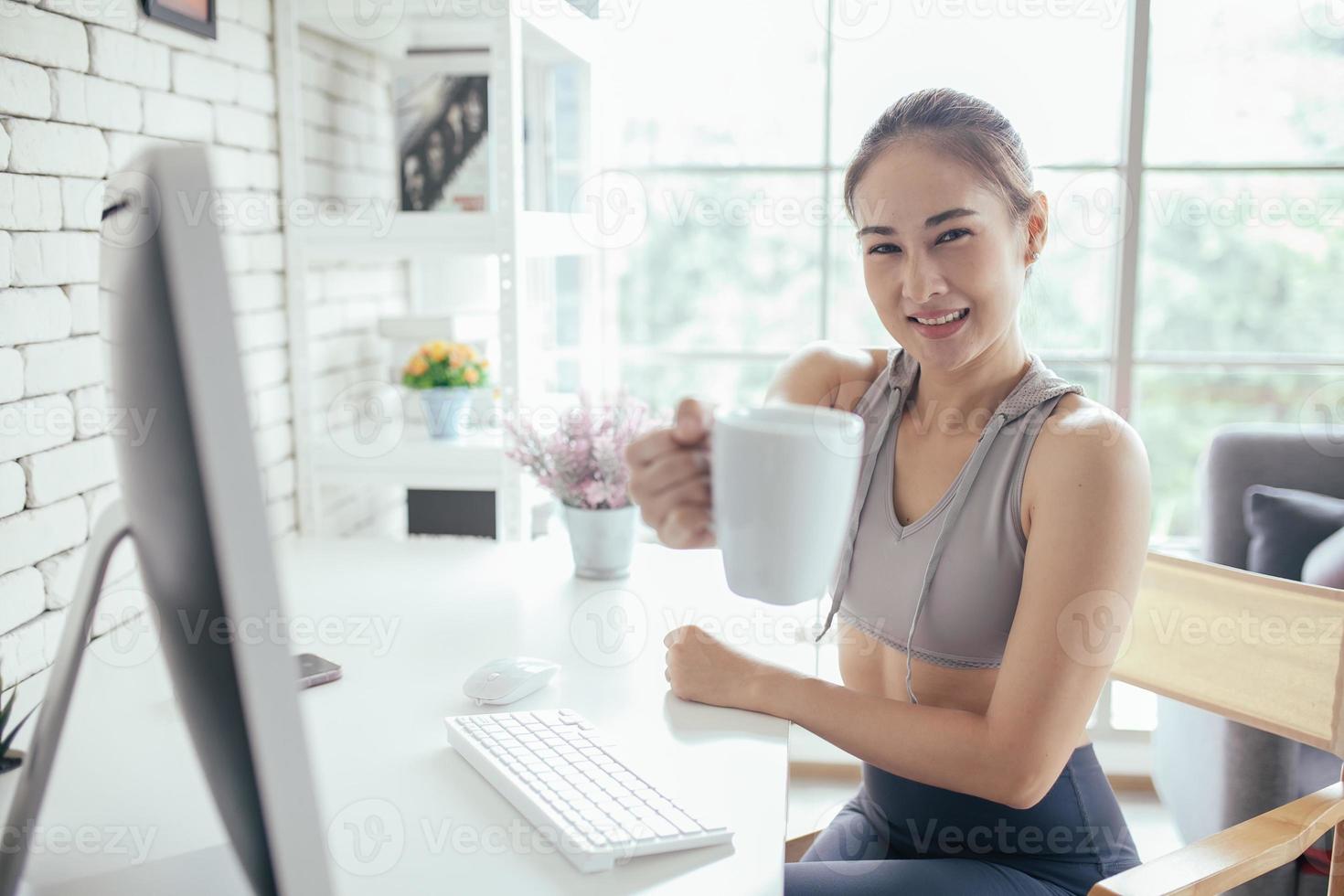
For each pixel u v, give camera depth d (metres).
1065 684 0.90
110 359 0.59
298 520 1.76
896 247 0.97
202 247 0.42
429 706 1.02
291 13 1.65
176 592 0.53
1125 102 2.19
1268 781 1.47
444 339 1.88
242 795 0.49
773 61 2.38
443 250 1.68
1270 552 1.70
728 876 0.71
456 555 1.56
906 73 2.32
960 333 0.96
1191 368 2.37
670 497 0.90
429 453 1.73
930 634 1.03
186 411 0.43
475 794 0.84
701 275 2.59
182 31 1.41
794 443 0.70
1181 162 2.44
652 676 1.10
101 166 1.25
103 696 1.06
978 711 1.05
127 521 0.61
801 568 0.73
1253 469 1.79
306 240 1.69
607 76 2.37
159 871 0.72
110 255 0.55
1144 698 2.44
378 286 2.00
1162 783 1.80
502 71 1.63
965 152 0.93
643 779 0.83
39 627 1.16
